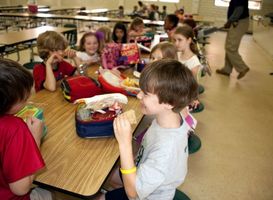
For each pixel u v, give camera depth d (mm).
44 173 933
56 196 1538
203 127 2832
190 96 881
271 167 2209
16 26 7445
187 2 11609
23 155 765
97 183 900
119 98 1479
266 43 7375
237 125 2928
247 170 2150
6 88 728
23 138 775
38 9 8562
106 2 12547
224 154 2355
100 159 1027
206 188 1913
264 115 3223
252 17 10125
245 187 1951
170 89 832
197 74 2342
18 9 9656
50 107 1454
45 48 1816
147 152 915
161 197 947
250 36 10094
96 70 2234
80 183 896
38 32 4379
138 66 2191
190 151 2195
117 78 1774
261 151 2439
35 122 1021
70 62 2232
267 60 6367
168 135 866
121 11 10414
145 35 3857
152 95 863
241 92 4012
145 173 815
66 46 1925
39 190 1029
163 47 1933
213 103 3525
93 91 1561
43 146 1093
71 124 1281
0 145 756
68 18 7168
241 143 2559
